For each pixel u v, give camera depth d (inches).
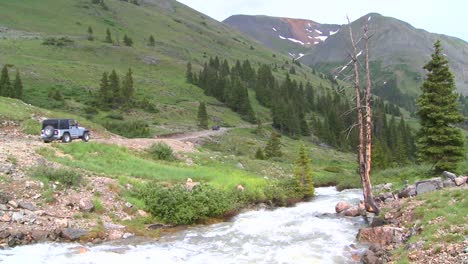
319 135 5344.5
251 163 1919.3
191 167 1446.9
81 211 732.0
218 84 6067.9
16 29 7106.3
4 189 713.0
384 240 647.1
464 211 625.3
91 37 7234.3
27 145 1084.5
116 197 828.6
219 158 1806.1
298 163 1365.7
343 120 5526.6
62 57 5866.1
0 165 800.9
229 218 906.1
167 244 666.2
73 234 641.0
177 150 1669.5
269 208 1075.9
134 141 1631.4
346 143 5098.4
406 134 4589.1
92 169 995.3
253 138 4281.5
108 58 6491.1
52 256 551.5
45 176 804.0
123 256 578.2
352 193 1434.5
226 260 585.0
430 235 560.4
